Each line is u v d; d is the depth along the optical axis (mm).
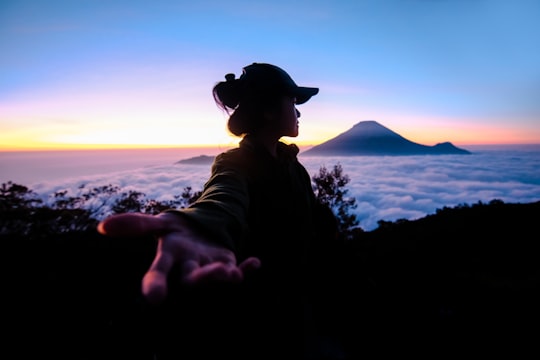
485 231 27938
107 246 11883
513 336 6207
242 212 747
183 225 508
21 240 11680
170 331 784
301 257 1127
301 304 1116
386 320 1337
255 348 913
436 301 8984
